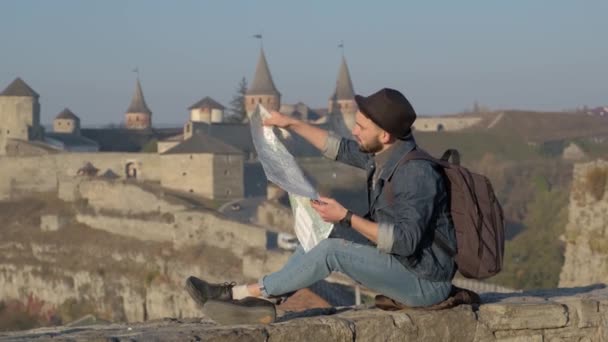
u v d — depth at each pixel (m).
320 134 5.90
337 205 5.04
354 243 5.21
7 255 84.38
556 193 64.75
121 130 126.31
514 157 107.12
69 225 86.19
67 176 99.12
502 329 5.68
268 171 5.49
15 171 100.94
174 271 69.12
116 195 84.38
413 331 5.30
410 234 4.89
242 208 81.94
